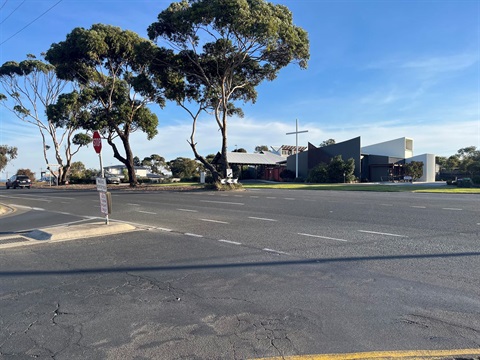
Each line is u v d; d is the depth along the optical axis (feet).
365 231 31.12
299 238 28.73
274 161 209.56
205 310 14.76
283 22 82.84
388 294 16.06
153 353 11.39
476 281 17.51
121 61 116.26
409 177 170.19
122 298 16.38
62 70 113.80
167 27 88.53
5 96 148.77
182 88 100.83
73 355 11.39
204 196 76.74
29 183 157.99
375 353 11.12
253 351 11.39
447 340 11.82
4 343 12.29
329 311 14.34
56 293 17.28
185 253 24.68
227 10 74.95
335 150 169.37
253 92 106.52
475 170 151.84
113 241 29.45
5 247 28.04
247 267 20.85
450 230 30.76
